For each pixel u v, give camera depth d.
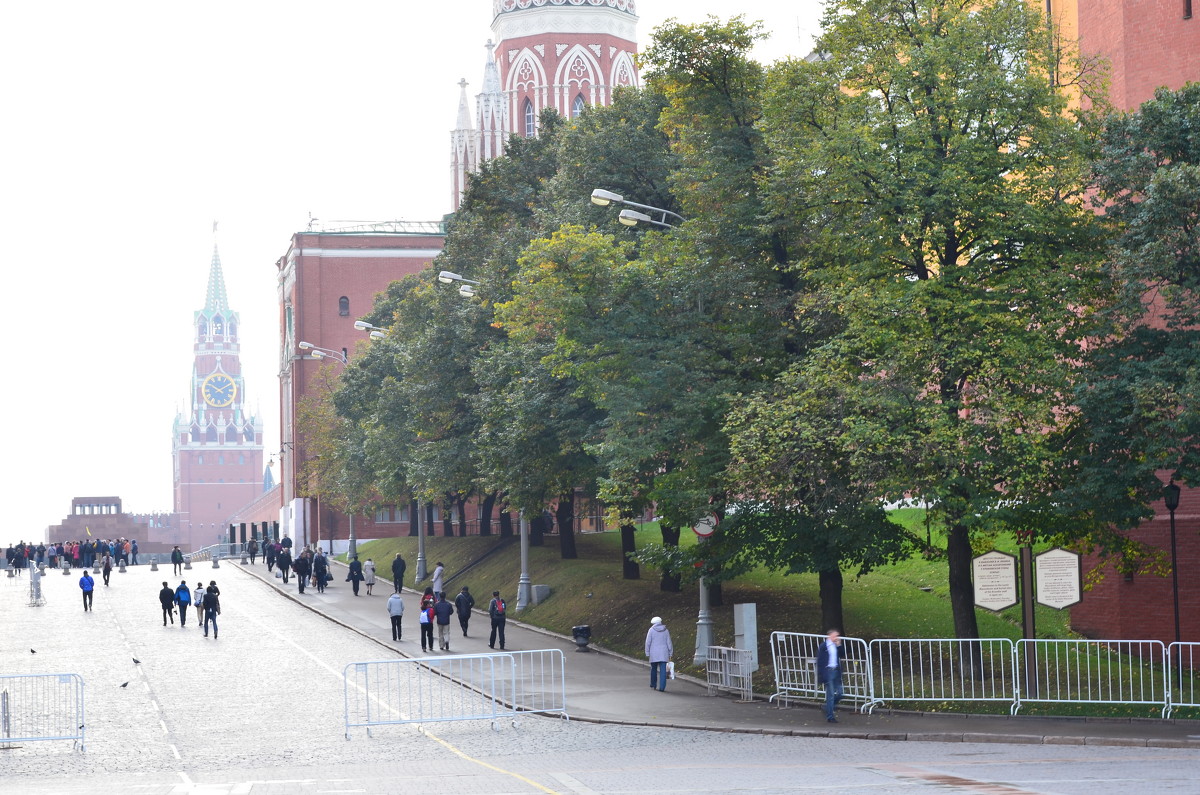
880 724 26.47
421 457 57.78
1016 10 29.50
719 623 38.66
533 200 55.38
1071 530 29.72
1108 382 26.70
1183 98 28.22
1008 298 28.19
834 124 30.19
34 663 42.72
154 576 83.38
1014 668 26.83
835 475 29.77
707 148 34.50
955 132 28.64
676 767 21.06
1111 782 17.41
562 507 57.53
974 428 27.31
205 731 28.78
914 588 39.78
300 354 115.06
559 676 36.56
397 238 116.44
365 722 27.73
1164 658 25.92
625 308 33.97
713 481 33.22
